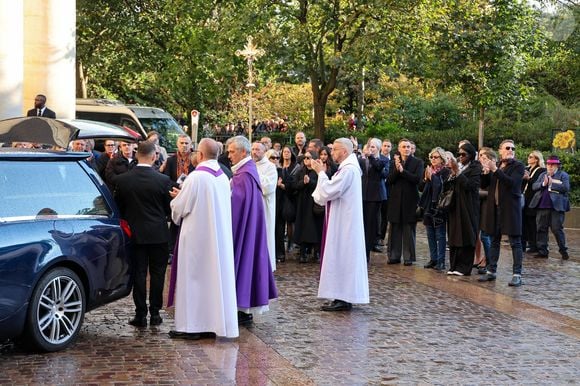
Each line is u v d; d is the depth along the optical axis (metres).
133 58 29.73
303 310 10.65
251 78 24.92
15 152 8.10
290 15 25.45
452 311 10.81
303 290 12.09
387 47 24.31
